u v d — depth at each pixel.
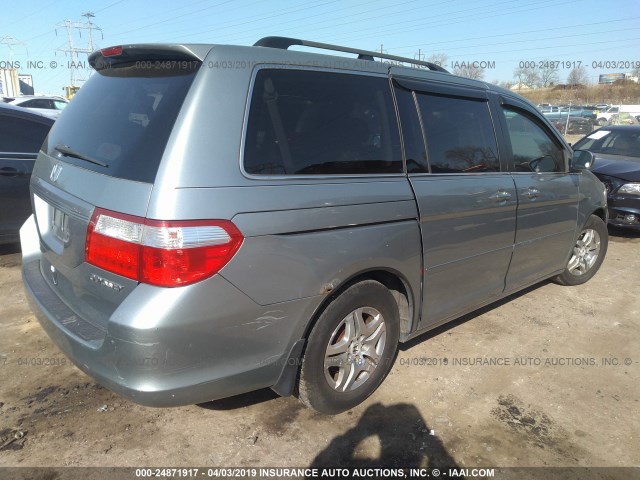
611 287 4.95
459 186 3.08
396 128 2.81
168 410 2.75
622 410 2.92
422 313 3.04
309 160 2.37
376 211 2.56
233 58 2.21
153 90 2.29
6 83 39.25
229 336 2.10
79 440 2.48
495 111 3.56
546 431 2.71
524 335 3.82
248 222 2.07
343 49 2.92
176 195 1.94
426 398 2.95
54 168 2.63
